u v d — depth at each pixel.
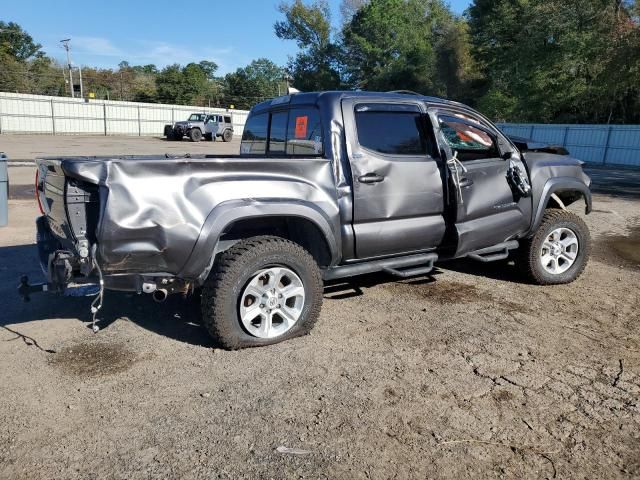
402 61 51.59
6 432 2.81
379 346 3.92
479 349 3.90
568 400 3.20
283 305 3.87
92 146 27.42
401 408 3.08
